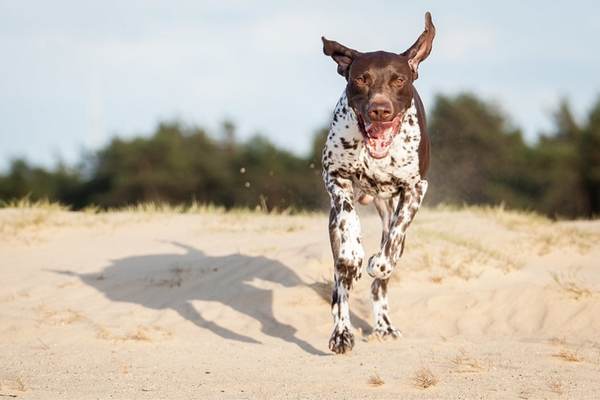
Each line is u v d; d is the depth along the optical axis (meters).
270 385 8.63
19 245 16.45
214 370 9.42
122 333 11.50
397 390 8.40
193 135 55.75
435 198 34.56
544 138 51.25
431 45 10.45
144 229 17.62
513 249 15.23
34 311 12.66
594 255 15.16
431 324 12.02
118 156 53.75
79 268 15.00
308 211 21.03
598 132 48.47
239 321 12.19
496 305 12.32
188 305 12.84
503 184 47.53
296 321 12.12
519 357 9.88
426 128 10.84
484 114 50.31
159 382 8.81
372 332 11.23
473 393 8.23
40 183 53.94
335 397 8.09
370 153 9.99
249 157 52.50
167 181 52.88
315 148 47.91
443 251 14.27
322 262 13.88
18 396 8.12
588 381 8.72
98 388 8.51
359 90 9.97
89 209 19.56
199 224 17.94
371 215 18.58
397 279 13.23
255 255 14.73
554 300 12.23
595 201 48.12
